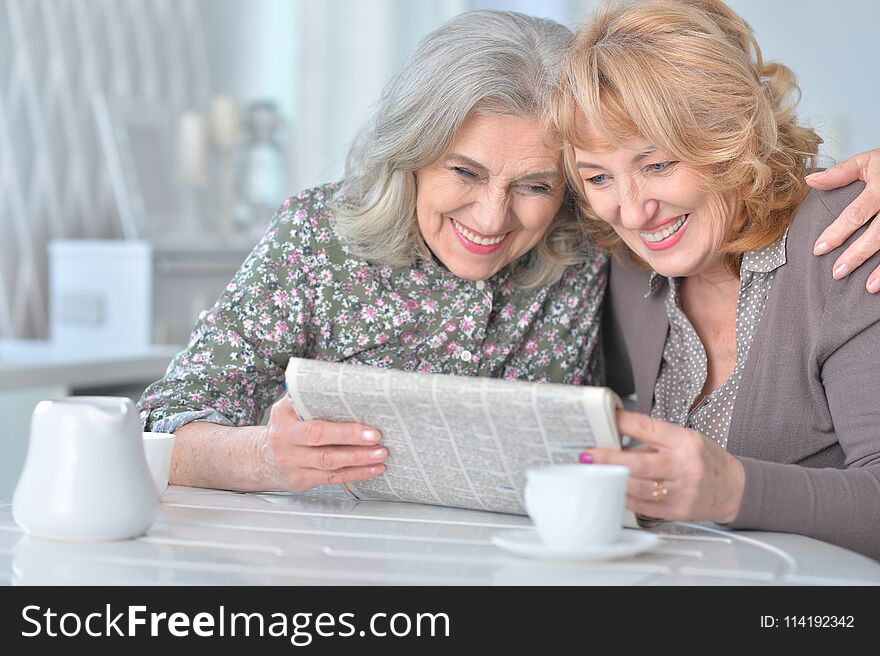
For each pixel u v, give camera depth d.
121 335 4.66
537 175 2.08
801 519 1.60
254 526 1.61
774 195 2.00
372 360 2.36
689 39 1.91
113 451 1.47
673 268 2.05
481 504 1.73
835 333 1.88
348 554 1.42
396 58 6.95
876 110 6.73
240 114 5.67
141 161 5.20
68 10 5.20
